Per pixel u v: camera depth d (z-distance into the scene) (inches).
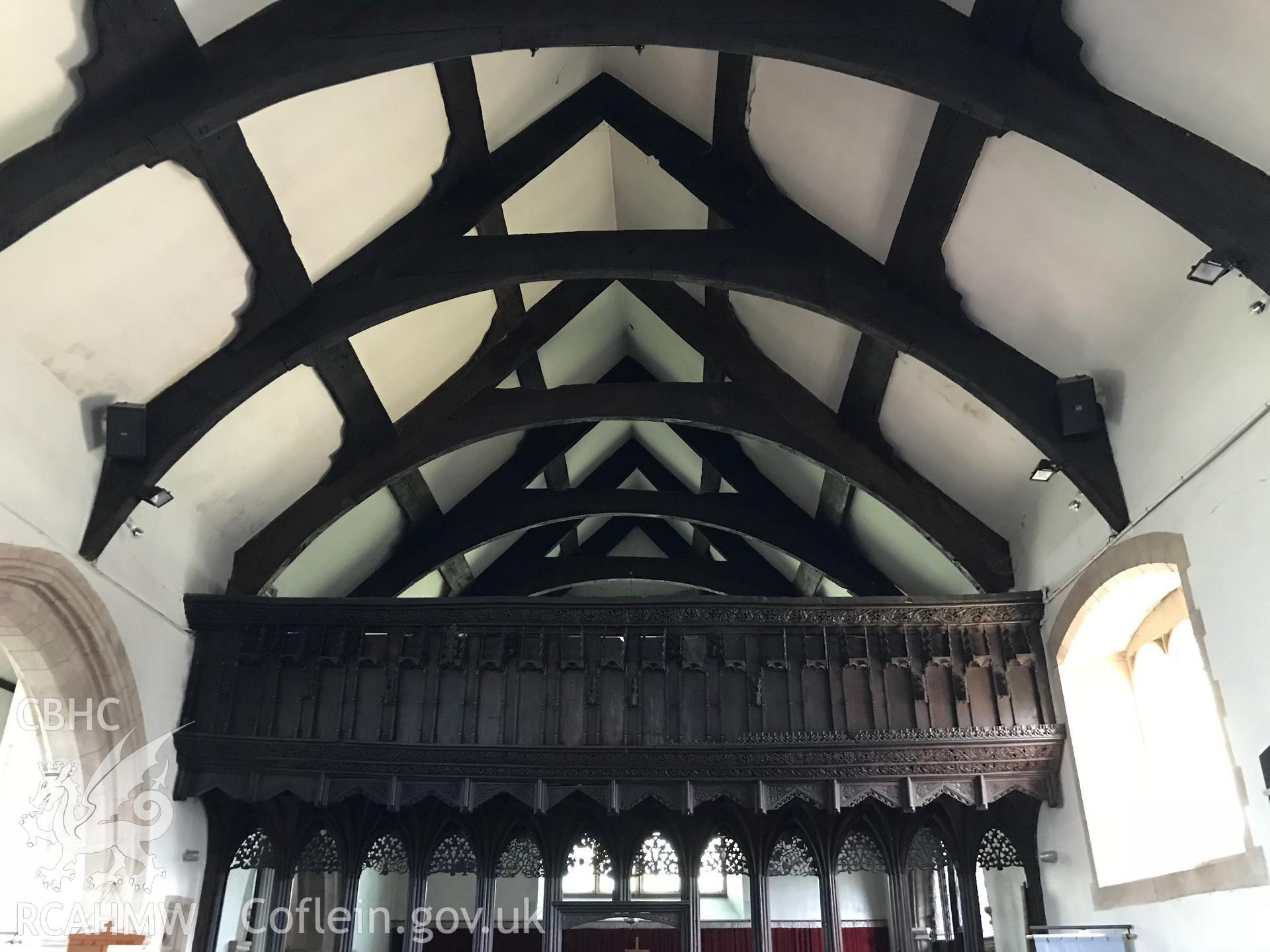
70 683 303.7
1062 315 302.8
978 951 369.7
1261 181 226.2
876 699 358.9
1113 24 227.1
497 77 339.6
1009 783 350.9
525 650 365.7
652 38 245.8
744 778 349.7
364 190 324.8
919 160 296.4
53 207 231.6
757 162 353.7
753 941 376.5
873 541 473.7
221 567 388.5
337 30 245.0
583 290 452.8
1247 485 245.9
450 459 464.8
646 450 596.4
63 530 290.0
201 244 288.8
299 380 358.3
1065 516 348.8
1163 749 331.6
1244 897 247.4
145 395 315.3
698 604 368.2
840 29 243.4
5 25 210.5
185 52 235.8
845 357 390.3
